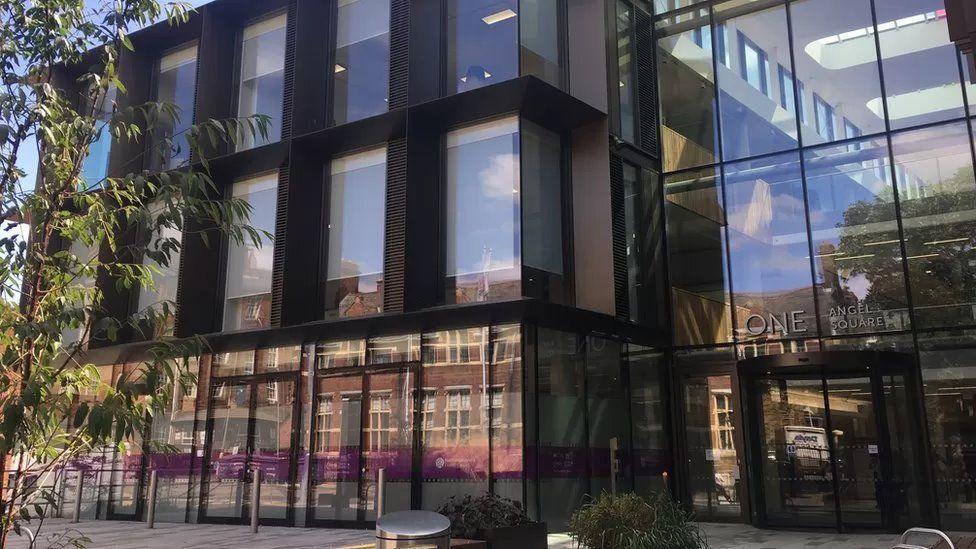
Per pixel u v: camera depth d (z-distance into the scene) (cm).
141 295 2022
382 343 1614
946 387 1459
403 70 1722
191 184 487
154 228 501
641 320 1706
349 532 1473
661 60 1928
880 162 1606
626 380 1639
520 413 1384
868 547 1203
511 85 1491
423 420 1509
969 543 1138
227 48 2120
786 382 1538
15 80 501
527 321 1434
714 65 1844
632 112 1822
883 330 1539
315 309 1784
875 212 1594
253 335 1722
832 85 1686
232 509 1716
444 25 1769
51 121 480
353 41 1923
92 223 490
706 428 1698
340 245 1797
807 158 1688
